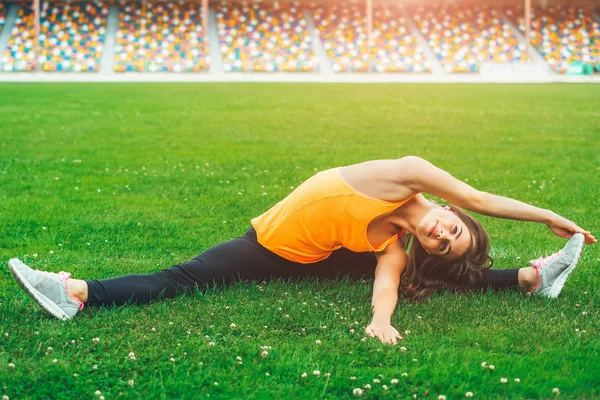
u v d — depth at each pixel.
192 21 45.72
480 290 4.49
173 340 3.64
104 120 16.00
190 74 39.41
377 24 46.50
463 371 3.28
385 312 3.94
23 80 33.69
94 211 6.91
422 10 48.00
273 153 11.09
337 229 4.32
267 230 4.52
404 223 4.29
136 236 5.96
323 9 47.75
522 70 37.62
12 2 45.50
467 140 12.84
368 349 3.55
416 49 44.22
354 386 3.16
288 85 30.66
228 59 42.38
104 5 46.34
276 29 45.50
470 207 4.24
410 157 4.25
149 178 8.76
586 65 39.91
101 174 9.07
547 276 4.38
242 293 4.32
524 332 3.79
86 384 3.16
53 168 9.50
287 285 4.52
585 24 46.59
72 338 3.66
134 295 4.16
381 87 29.42
